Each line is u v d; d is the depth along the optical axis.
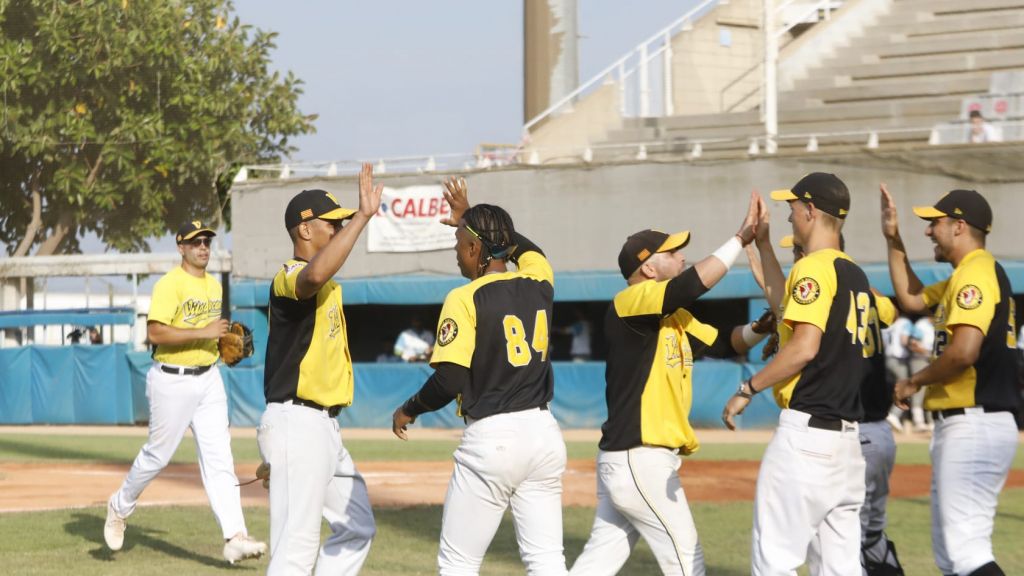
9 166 52.81
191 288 13.80
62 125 50.97
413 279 40.53
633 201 38.00
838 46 46.78
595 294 38.06
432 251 40.59
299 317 9.60
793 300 8.69
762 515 8.87
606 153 44.50
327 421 9.79
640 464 9.50
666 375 9.52
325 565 10.37
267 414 9.72
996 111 37.44
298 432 9.62
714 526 16.33
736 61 48.12
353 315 47.03
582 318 39.53
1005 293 9.92
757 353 37.25
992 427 9.79
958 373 9.72
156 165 52.47
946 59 43.22
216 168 52.72
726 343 39.31
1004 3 44.94
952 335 9.77
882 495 11.23
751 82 47.69
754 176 36.41
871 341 11.02
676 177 37.44
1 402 43.28
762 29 46.78
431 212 40.59
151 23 51.44
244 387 41.50
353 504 10.35
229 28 53.84
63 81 50.59
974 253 10.04
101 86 51.50
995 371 9.81
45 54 50.25
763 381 8.66
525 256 9.69
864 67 44.78
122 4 51.28
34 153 50.62
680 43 47.25
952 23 45.06
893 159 34.78
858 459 8.90
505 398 8.88
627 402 9.55
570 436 34.84
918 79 43.62
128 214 53.19
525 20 55.03
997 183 33.91
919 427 33.28
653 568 13.13
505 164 40.59
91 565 13.16
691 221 37.16
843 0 49.88
